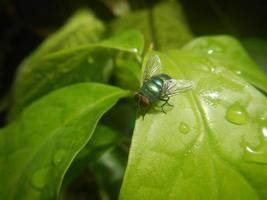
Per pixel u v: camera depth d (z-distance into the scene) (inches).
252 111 3.3
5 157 3.7
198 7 5.9
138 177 3.0
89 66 4.4
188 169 3.0
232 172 3.1
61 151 3.3
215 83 3.4
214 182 3.0
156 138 3.1
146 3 6.0
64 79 4.5
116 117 5.1
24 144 3.6
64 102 3.6
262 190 3.1
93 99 3.6
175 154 3.0
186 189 3.0
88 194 5.8
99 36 5.8
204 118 3.2
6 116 6.1
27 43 6.7
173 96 3.3
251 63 4.1
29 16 6.6
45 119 3.6
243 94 3.3
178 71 3.5
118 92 3.6
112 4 6.2
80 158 4.2
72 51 4.2
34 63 5.5
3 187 3.5
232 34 5.8
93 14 6.1
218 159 3.1
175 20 5.8
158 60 3.6
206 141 3.1
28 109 3.8
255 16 5.9
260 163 3.1
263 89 3.7
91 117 3.4
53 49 5.7
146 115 3.2
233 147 3.1
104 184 5.2
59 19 6.6
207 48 4.2
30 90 4.7
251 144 3.1
